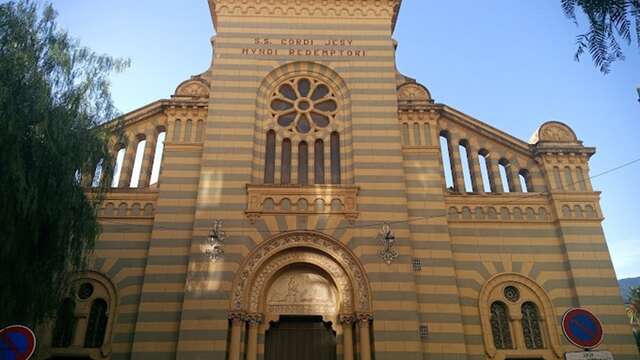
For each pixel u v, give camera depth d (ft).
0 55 46.09
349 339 59.47
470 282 65.05
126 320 60.49
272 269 62.95
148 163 71.67
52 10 53.06
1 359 32.12
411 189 69.21
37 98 46.73
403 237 64.08
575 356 36.37
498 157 74.74
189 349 56.54
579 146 73.10
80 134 50.90
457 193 71.05
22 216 44.32
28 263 46.11
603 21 32.22
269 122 73.26
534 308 64.69
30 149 45.96
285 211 65.16
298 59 76.54
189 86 75.56
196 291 59.62
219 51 75.77
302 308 62.39
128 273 63.31
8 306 42.98
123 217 66.44
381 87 74.84
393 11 83.20
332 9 80.59
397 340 58.08
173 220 64.90
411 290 60.75
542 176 72.64
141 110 73.56
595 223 67.92
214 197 65.31
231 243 62.69
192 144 70.23
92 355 58.70
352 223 64.80
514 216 69.36
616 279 64.08
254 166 69.10
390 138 70.90
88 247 51.44
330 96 75.72
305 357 62.13
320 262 63.41
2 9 49.11
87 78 53.47
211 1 84.07
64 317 61.16
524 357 61.00
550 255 66.85
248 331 59.67
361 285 61.46
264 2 80.02
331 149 72.79
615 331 60.90
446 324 60.54
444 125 76.48
